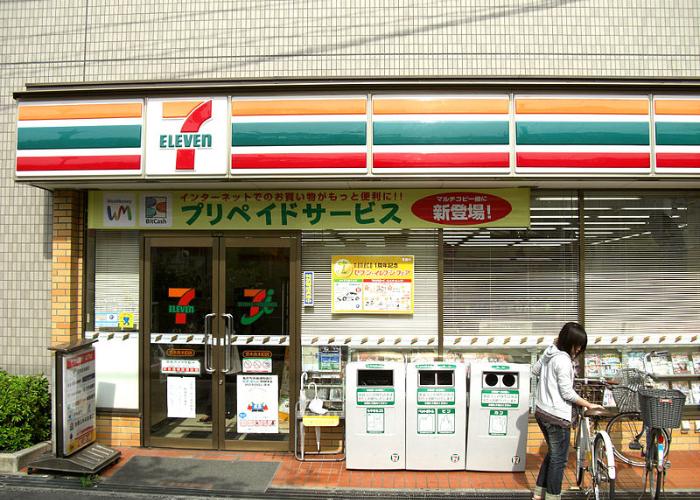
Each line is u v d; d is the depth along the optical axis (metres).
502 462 5.06
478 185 5.53
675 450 5.70
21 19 6.41
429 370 5.11
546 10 6.04
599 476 4.45
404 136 5.08
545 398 4.39
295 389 5.65
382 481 4.92
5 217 6.30
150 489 4.77
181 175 5.21
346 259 5.75
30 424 5.55
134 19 6.27
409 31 6.04
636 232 5.81
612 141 5.07
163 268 5.85
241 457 5.50
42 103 5.33
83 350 5.38
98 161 5.27
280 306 5.72
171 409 5.79
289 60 6.09
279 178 5.16
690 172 5.09
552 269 5.79
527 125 5.06
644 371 5.57
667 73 6.03
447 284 5.76
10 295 6.25
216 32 6.18
